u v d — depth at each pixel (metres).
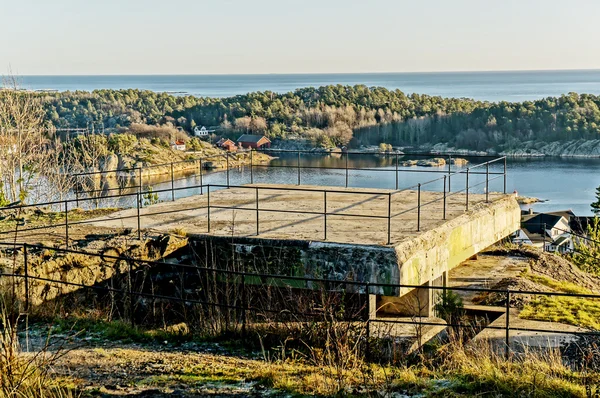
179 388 7.99
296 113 112.75
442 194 17.62
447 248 13.45
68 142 35.91
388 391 7.96
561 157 104.31
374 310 12.05
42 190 27.98
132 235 12.85
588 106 118.75
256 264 12.30
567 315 13.27
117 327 10.39
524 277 16.56
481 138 109.81
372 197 17.23
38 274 10.88
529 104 122.88
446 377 8.60
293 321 10.77
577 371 9.40
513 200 17.36
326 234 12.55
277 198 17.17
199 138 101.56
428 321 12.66
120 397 7.65
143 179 47.31
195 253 12.72
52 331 9.95
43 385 7.47
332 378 8.34
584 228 53.19
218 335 10.30
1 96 28.64
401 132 111.25
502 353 10.55
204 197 17.53
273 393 7.89
